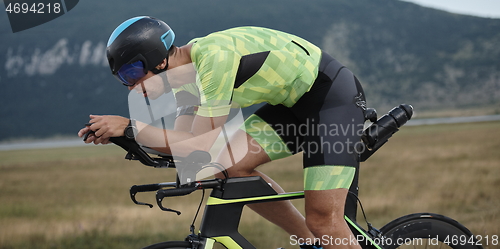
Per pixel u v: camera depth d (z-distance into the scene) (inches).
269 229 169.3
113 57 63.2
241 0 7519.7
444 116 3523.6
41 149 2249.0
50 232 192.7
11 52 5615.2
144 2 7322.8
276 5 7160.4
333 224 70.8
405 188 302.2
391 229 81.4
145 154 62.1
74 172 766.5
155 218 219.1
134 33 62.5
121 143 60.1
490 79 4648.1
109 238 174.7
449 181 322.7
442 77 4842.5
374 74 5113.2
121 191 453.4
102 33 6048.2
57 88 5191.9
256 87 71.1
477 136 1098.7
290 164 636.7
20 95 5064.0
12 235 192.1
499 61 4931.1
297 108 78.9
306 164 73.6
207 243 68.4
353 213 76.3
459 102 4266.7
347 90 76.6
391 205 228.5
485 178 327.9
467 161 508.1
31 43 5753.0
